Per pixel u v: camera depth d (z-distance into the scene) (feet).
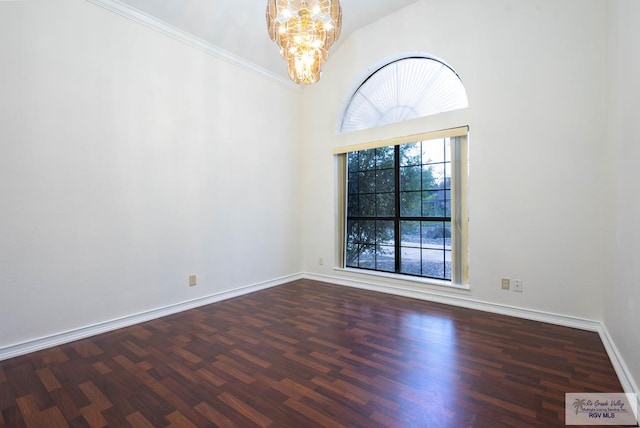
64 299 8.05
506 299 9.81
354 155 14.34
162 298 10.11
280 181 14.37
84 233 8.41
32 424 4.96
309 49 7.40
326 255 14.66
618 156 6.70
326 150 14.57
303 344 7.83
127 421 5.00
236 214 12.46
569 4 8.72
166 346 7.78
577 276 8.69
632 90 5.70
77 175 8.29
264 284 13.56
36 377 6.35
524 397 5.54
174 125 10.44
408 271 12.66
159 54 10.05
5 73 7.16
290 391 5.80
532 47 9.27
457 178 10.78
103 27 8.77
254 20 11.07
